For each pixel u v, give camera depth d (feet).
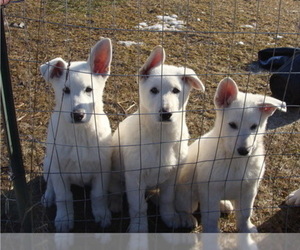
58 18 8.20
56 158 4.25
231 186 4.24
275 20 9.36
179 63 7.10
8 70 3.67
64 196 4.36
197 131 5.64
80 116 4.05
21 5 8.43
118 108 5.96
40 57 6.77
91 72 4.29
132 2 9.62
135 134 4.32
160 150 4.18
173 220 4.52
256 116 4.22
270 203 4.71
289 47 7.48
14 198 4.36
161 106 4.16
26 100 5.91
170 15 9.12
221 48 7.75
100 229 4.45
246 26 8.84
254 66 7.29
